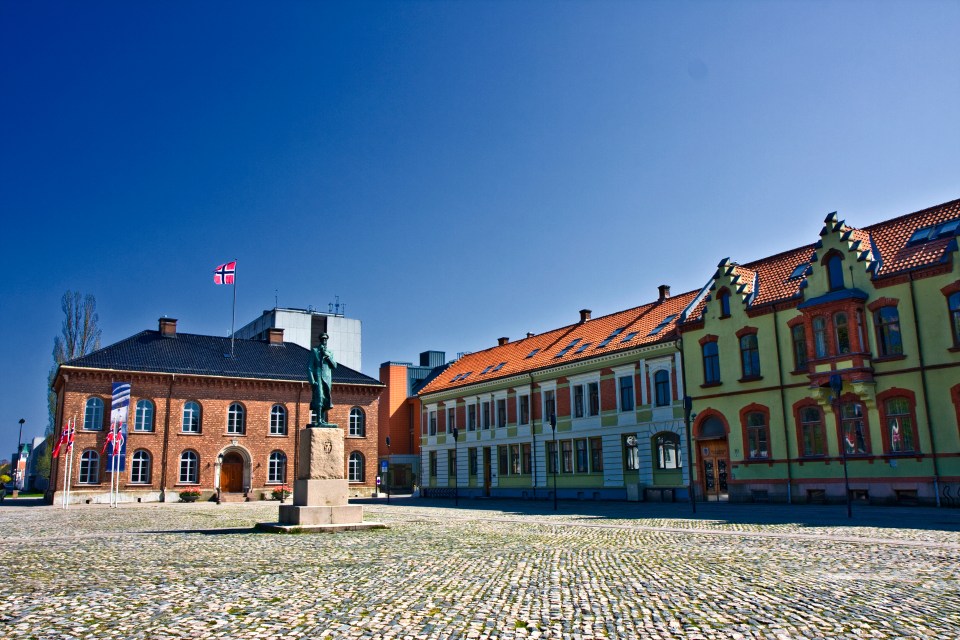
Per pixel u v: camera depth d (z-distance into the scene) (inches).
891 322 1306.6
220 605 414.3
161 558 648.4
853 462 1332.4
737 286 1574.8
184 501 2272.4
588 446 1923.0
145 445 2281.0
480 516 1285.7
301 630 352.2
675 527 941.2
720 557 612.4
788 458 1439.5
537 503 1822.1
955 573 503.2
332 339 3400.6
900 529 829.2
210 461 2370.8
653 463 1727.4
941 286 1240.2
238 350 2598.4
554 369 2048.5
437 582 493.0
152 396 2319.1
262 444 2463.1
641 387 1774.1
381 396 3216.0
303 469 987.9
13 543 831.7
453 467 2500.0
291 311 3272.6
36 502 2375.7
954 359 1213.7
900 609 384.8
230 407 2447.1
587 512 1350.9
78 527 1118.4
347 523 964.0
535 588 465.7
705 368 1627.7
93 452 2210.9
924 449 1234.6
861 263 1347.2
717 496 1578.5
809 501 1395.2
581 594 442.0
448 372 2726.4
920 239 1333.7
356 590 461.7
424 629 353.1
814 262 1427.2
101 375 2253.9
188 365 2405.3
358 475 2623.0
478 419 2372.0
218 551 701.3
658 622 362.3
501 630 349.7
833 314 1365.7
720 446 1585.9
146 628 358.9
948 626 346.3
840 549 650.8
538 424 2105.1
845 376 1323.8
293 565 586.6
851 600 410.6
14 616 390.0
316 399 1005.2
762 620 363.3
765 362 1504.7
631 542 761.6
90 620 378.9
